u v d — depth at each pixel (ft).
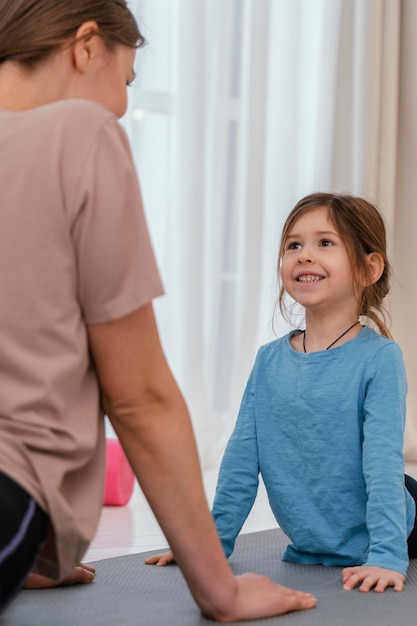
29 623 4.87
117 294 4.02
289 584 5.87
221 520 6.71
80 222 3.89
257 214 13.99
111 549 7.63
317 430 6.58
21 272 3.85
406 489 6.83
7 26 4.28
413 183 14.92
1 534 3.66
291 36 14.35
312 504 6.56
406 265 14.89
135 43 4.55
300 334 7.17
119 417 4.32
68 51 4.32
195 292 13.43
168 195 13.25
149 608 5.15
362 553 6.40
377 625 4.81
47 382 3.86
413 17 14.87
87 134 3.97
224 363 13.94
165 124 13.25
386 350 6.63
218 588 4.67
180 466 4.37
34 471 3.83
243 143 13.99
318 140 14.60
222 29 13.71
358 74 14.53
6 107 4.27
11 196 3.88
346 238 6.97
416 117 14.87
